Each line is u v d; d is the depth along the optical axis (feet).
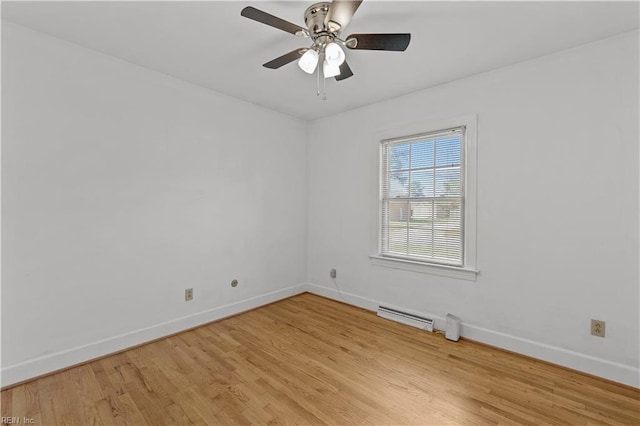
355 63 8.05
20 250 6.60
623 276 6.69
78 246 7.39
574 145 7.23
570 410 5.80
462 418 5.60
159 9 5.96
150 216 8.66
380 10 5.88
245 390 6.42
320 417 5.63
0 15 6.15
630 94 6.57
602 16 6.02
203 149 9.88
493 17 6.09
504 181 8.25
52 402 5.98
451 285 9.26
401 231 10.58
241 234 11.06
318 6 5.57
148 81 8.55
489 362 7.59
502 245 8.30
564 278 7.40
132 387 6.49
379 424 5.46
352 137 11.91
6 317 6.43
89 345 7.56
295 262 13.16
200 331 9.43
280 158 12.41
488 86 8.50
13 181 6.50
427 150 9.87
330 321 10.28
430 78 8.98
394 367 7.35
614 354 6.77
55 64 6.98
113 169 7.94
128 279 8.25
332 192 12.64
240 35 6.87
